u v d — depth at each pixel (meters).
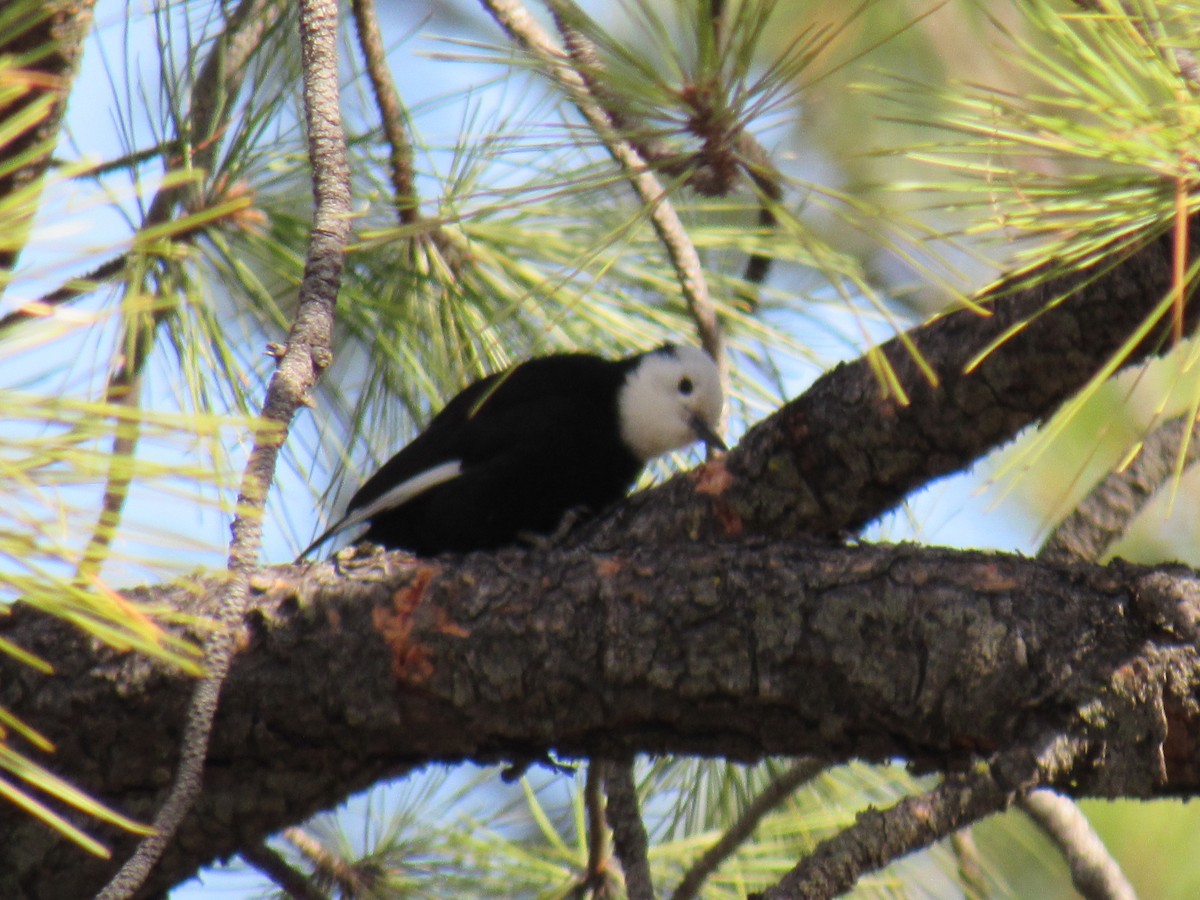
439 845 7.94
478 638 5.94
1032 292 6.44
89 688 6.04
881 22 9.05
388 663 5.98
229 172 6.99
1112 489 6.60
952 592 5.66
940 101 5.60
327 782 6.24
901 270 8.90
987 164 5.01
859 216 5.17
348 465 8.08
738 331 8.55
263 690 5.99
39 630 6.18
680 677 5.79
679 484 7.32
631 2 7.04
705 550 6.01
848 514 7.12
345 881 7.78
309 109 5.72
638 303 8.26
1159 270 6.09
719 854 6.39
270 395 4.95
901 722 5.67
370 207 7.65
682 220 8.34
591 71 5.45
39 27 5.79
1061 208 4.79
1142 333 4.55
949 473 6.96
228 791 6.17
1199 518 9.65
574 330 8.22
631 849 5.78
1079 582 5.68
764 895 4.82
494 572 6.10
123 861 6.16
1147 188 4.80
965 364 6.61
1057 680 5.47
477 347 7.90
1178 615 5.50
